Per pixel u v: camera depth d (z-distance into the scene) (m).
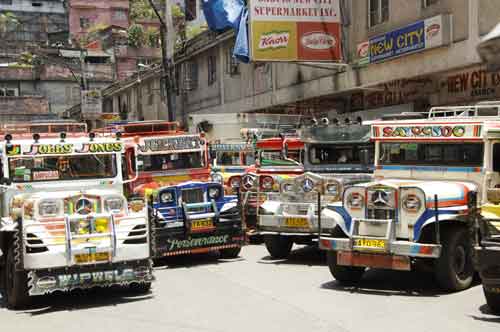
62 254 7.99
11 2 74.56
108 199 8.62
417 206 8.27
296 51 19.61
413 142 9.61
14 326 7.46
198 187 11.52
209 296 8.64
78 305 8.43
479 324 6.86
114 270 8.33
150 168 13.56
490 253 7.03
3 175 9.26
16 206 8.84
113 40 56.34
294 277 9.84
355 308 7.73
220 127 19.72
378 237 8.37
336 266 9.03
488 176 8.90
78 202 8.48
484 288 7.18
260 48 19.34
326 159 11.98
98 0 65.81
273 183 12.66
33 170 9.36
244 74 28.42
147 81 41.00
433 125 9.34
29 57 61.78
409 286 8.92
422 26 16.94
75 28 65.38
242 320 7.30
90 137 9.67
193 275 10.29
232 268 10.82
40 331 7.17
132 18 67.06
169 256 12.38
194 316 7.56
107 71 55.06
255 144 14.06
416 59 17.59
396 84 19.27
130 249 8.32
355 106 22.59
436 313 7.38
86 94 39.44
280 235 11.45
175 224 11.19
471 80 16.95
